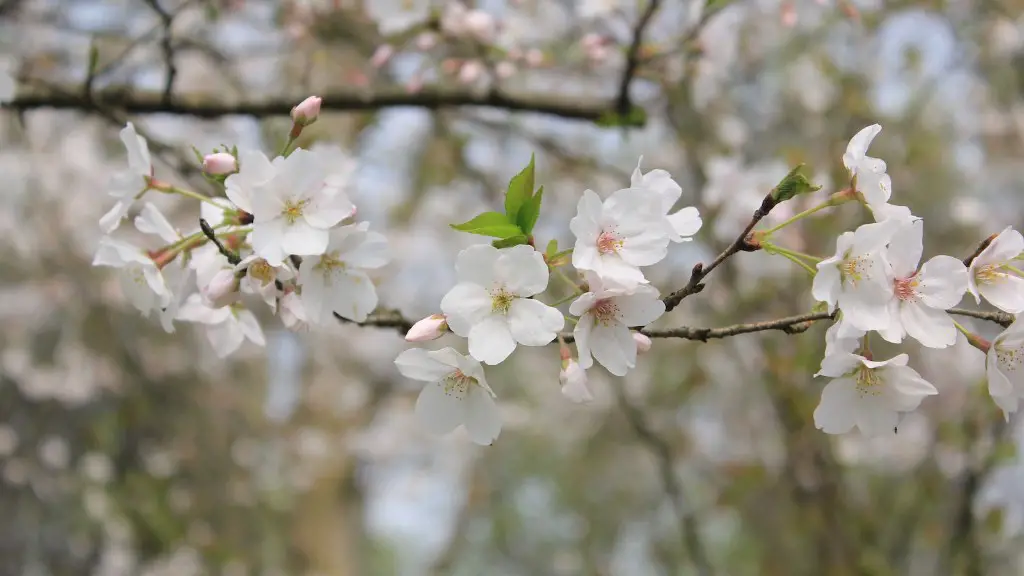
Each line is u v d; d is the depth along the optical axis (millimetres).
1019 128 5836
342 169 1812
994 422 4336
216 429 8109
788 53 5035
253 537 8742
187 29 4465
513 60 3609
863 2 4000
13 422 6598
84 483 6773
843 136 5008
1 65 2463
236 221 1892
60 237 6402
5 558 6449
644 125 3523
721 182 4230
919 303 1697
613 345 1727
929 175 5320
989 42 5336
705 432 7141
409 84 3473
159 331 7070
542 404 8969
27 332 6465
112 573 6785
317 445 10258
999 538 5250
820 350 4535
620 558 9578
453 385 1812
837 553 4930
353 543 11078
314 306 1851
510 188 1767
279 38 4254
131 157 1981
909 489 5703
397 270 7793
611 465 9070
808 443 4891
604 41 3641
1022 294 1713
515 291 1689
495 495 10805
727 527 8984
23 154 6195
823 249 4180
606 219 1729
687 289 1735
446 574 11383
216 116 3311
